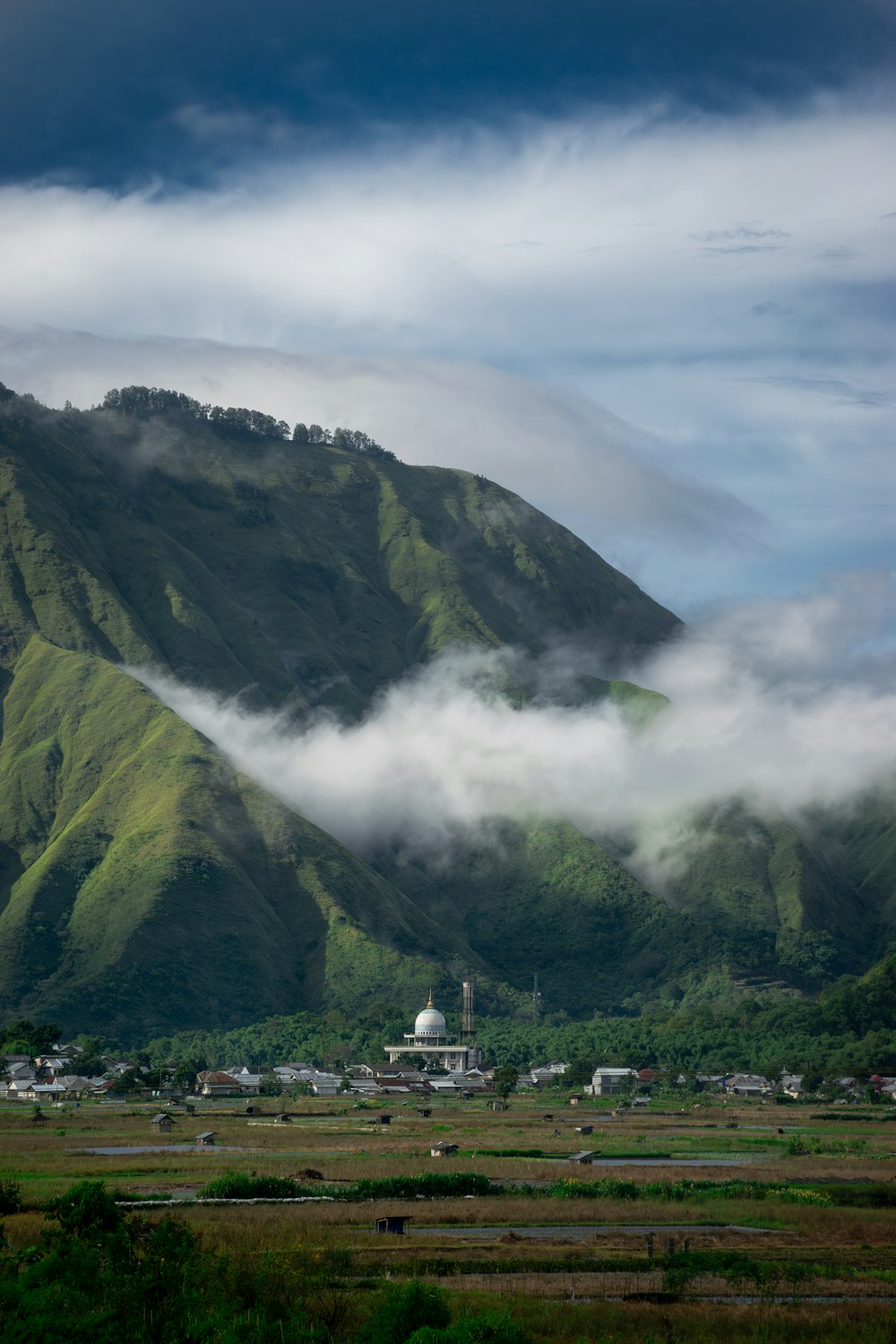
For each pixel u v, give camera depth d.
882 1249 99.69
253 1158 154.62
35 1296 64.19
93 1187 79.06
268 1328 61.44
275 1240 90.88
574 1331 70.12
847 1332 71.06
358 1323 66.06
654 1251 95.50
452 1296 76.69
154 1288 63.59
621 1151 172.75
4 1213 101.00
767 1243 101.56
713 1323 72.38
